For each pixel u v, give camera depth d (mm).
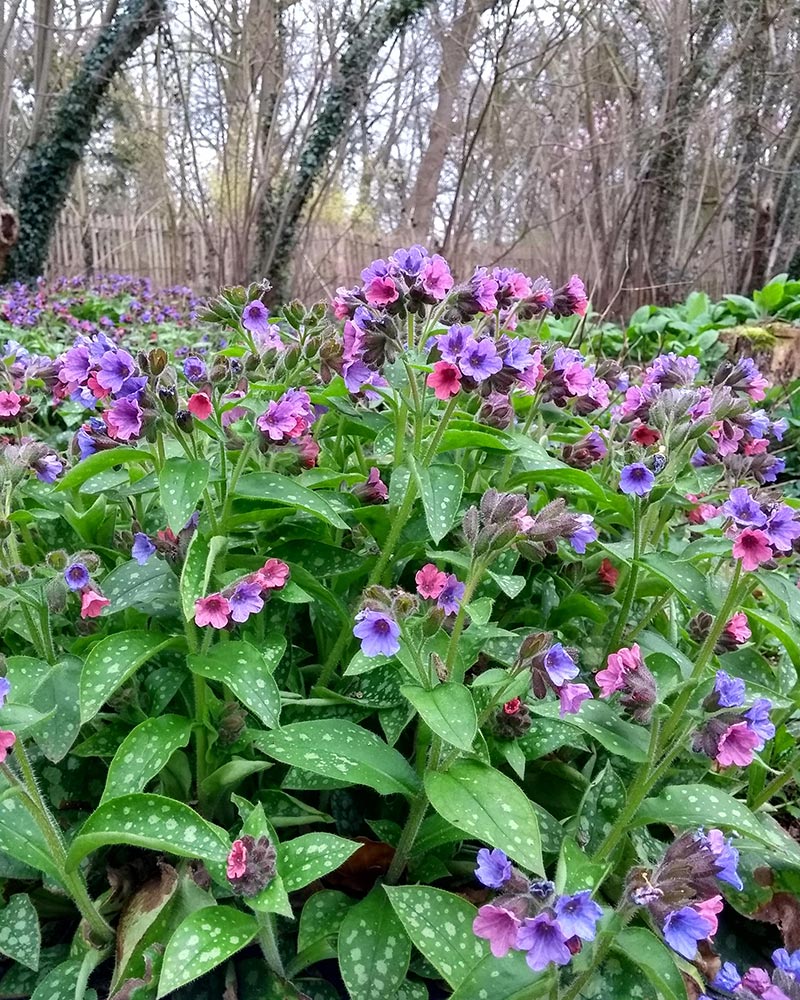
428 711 263
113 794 273
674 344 1076
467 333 329
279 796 325
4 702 239
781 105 1542
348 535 404
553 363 387
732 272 1616
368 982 265
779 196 1560
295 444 371
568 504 441
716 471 407
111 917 301
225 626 290
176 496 293
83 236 2238
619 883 301
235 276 1700
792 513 284
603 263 1413
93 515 373
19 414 405
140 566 334
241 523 337
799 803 394
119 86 2094
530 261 1577
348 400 402
